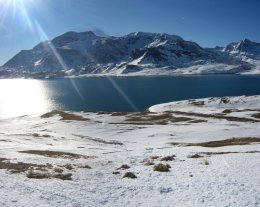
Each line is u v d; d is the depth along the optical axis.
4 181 17.70
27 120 111.12
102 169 25.89
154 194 18.33
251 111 116.81
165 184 20.31
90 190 18.53
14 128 96.31
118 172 24.28
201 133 72.75
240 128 76.06
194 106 145.62
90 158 32.88
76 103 199.12
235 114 111.06
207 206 15.94
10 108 183.00
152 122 98.94
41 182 18.98
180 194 18.20
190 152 36.97
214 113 117.31
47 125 97.81
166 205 16.34
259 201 16.52
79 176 22.30
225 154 32.97
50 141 58.78
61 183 19.34
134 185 20.16
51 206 14.46
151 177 22.38
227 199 16.91
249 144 46.56
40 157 30.83
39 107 185.00
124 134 79.75
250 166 25.03
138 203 16.72
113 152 40.66
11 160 27.42
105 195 17.84
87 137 71.81
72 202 15.65
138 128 87.38
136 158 32.69
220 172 23.12
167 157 30.66
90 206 15.62
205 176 22.09
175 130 79.81
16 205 13.68
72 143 57.69
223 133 70.69
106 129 87.88
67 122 100.88
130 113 118.75
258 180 20.58
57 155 34.34
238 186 19.25
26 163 26.19
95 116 112.88
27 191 16.31
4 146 42.41
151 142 65.56
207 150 39.31
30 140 57.09
